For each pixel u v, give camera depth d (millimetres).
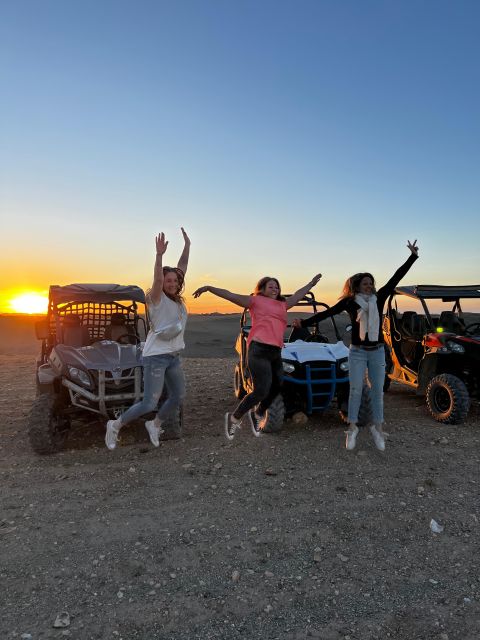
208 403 8125
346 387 6426
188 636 2576
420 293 7973
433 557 3322
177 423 5938
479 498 4234
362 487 4488
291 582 3049
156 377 4602
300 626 2654
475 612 2746
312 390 6215
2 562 3285
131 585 3023
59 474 4930
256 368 4504
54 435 5617
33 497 4375
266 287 4652
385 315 8906
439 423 6746
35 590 2975
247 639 2557
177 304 4637
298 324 5074
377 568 3199
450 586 2992
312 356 6285
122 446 5801
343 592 2945
